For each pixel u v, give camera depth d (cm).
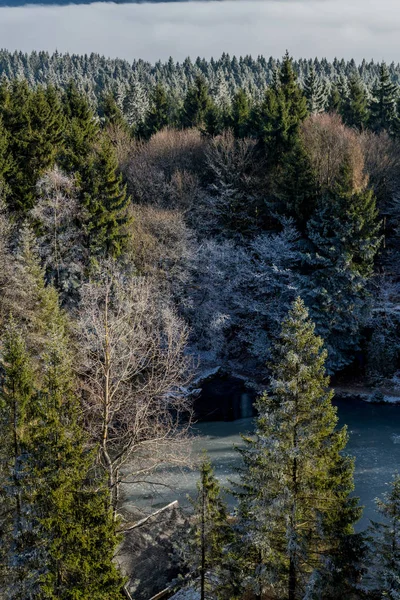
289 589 1858
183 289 4816
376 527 2014
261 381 4859
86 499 1748
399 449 3669
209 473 1919
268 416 1900
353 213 4362
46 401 1778
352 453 3625
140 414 2370
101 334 2280
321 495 1845
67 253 4306
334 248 4419
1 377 2048
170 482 3197
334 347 4603
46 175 4469
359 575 1911
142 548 2466
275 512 1786
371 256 4531
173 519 2684
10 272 3612
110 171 4431
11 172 4869
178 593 2245
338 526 1903
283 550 1886
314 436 1836
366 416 4234
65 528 1625
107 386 2200
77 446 1753
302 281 4594
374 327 4853
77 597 1602
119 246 4388
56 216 4291
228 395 4612
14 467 1809
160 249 4616
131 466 3033
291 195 4884
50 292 3422
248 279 4950
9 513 1888
